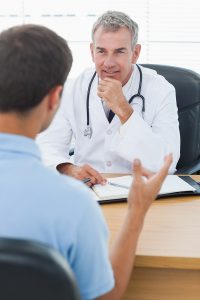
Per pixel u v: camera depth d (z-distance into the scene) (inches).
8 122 29.1
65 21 115.6
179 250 42.1
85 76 80.8
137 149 69.1
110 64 72.0
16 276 22.7
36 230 27.3
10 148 28.6
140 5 114.3
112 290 32.9
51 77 29.1
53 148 76.4
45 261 22.5
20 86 28.2
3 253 22.3
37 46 28.7
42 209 27.4
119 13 73.0
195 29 115.0
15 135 29.0
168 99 77.7
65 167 64.6
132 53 74.7
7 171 28.1
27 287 23.1
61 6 115.0
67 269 23.1
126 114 69.2
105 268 29.7
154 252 41.6
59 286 23.0
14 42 28.5
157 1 114.0
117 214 51.2
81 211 27.8
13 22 116.3
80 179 59.7
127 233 35.2
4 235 27.2
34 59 28.4
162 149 69.6
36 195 27.5
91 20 115.2
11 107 28.6
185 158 85.7
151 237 44.9
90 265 28.9
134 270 44.7
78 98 78.7
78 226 27.6
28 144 29.1
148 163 69.1
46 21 116.0
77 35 116.0
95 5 114.6
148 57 116.5
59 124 79.7
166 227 47.4
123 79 74.7
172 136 75.0
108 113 76.6
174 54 116.0
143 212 36.0
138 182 35.5
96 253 28.7
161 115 76.4
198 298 44.4
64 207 27.6
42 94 29.1
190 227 47.6
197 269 42.3
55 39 29.9
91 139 76.8
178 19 114.7
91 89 78.3
